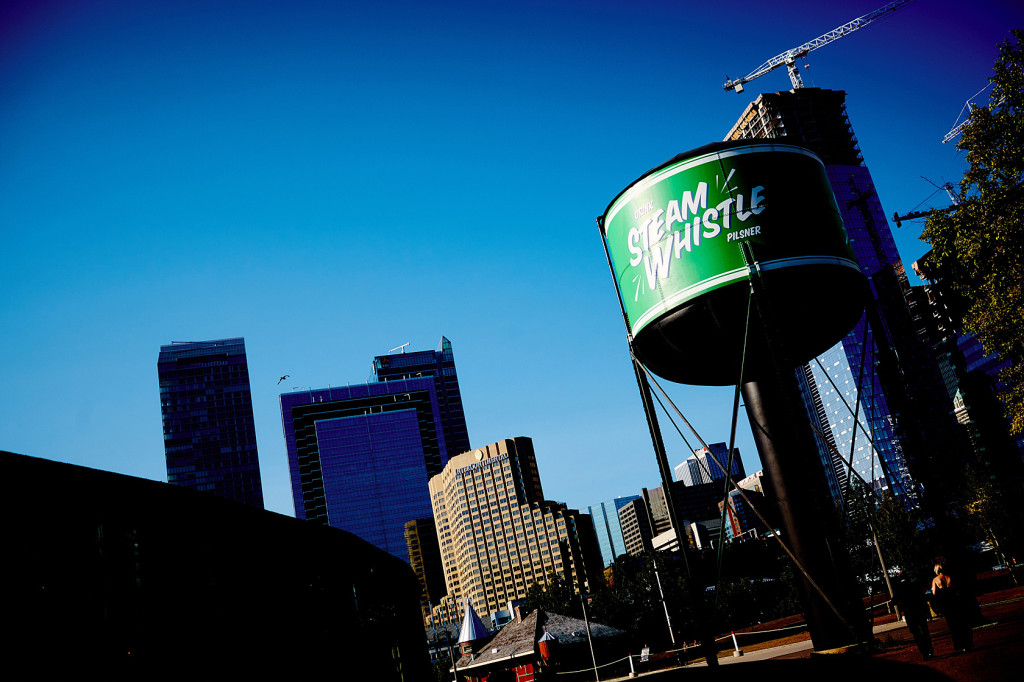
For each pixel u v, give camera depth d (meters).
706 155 23.19
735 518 197.38
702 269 22.17
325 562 20.45
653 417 23.55
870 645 20.36
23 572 10.18
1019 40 29.98
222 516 15.19
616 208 24.91
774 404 23.61
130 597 11.95
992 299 31.77
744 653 35.75
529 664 56.44
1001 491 58.25
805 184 23.17
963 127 31.89
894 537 48.91
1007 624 19.77
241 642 14.78
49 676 10.12
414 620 30.98
